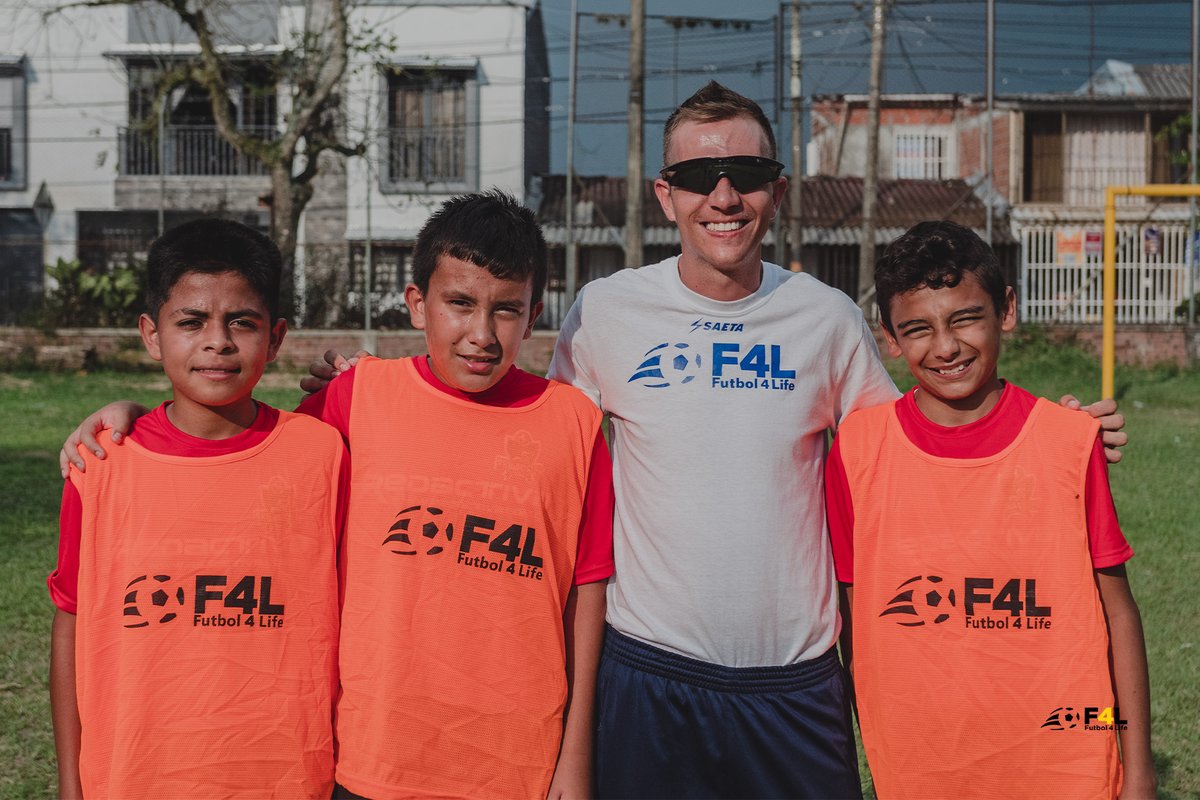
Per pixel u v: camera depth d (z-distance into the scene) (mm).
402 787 2371
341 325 20062
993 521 2498
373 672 2414
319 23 22547
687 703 2662
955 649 2475
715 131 2711
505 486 2518
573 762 2568
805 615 2684
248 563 2395
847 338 2820
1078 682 2430
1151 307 22219
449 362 2504
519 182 23047
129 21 23109
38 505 8055
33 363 17547
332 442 2549
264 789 2344
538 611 2508
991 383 2590
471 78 22797
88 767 2322
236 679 2348
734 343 2730
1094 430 2518
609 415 2891
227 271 2406
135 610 2342
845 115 26594
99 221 23375
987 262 2512
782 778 2660
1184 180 23047
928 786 2494
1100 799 2410
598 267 23969
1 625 5418
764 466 2676
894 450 2596
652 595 2699
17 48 23047
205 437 2451
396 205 22781
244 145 19422
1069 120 24391
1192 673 4801
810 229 23781
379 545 2482
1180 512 7930
